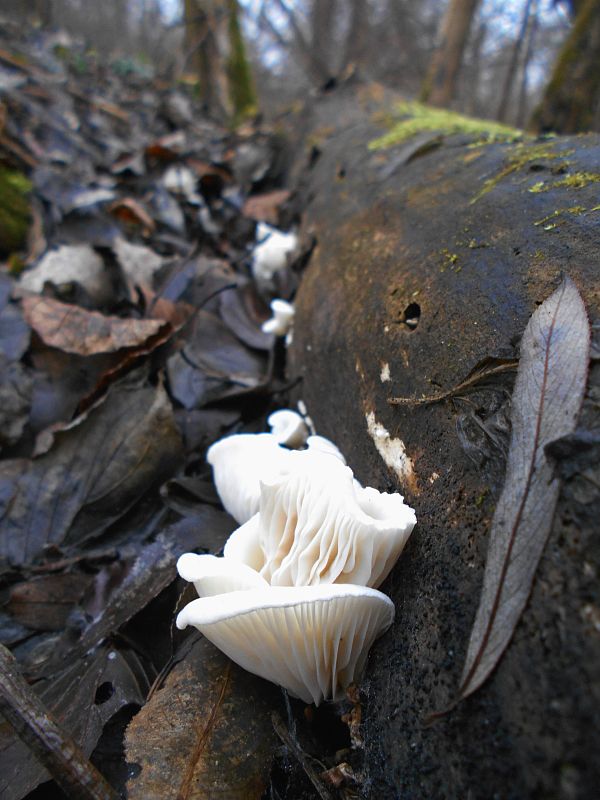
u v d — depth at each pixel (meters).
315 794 0.14
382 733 0.12
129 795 0.13
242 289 0.31
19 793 0.13
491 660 0.10
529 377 0.12
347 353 0.19
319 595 0.12
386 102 0.39
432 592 0.12
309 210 0.32
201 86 0.85
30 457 0.22
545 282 0.13
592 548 0.09
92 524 0.21
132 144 0.54
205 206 0.40
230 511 0.19
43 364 0.25
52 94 0.55
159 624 0.17
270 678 0.14
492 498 0.12
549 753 0.09
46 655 0.18
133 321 0.25
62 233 0.33
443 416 0.14
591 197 0.14
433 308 0.15
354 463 0.18
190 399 0.25
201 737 0.14
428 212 0.18
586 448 0.10
